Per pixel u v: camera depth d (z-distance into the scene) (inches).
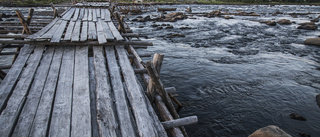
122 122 110.2
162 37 639.8
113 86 148.3
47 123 104.3
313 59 446.3
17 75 157.2
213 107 243.0
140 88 155.8
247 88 295.3
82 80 152.3
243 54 472.7
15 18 804.0
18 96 126.1
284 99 265.3
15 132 96.3
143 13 1486.2
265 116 226.4
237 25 949.2
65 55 199.2
